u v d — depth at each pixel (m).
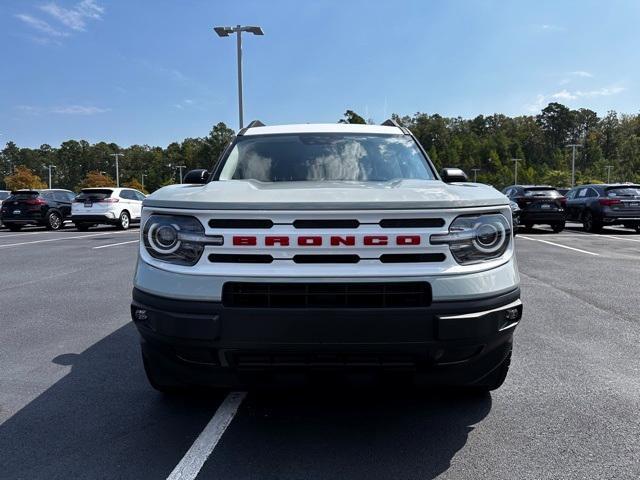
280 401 3.57
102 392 3.75
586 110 151.88
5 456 2.84
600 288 7.47
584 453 2.85
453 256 2.64
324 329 2.55
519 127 158.00
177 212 2.71
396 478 2.61
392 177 3.82
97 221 20.09
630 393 3.67
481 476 2.62
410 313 2.55
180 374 2.93
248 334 2.57
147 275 2.78
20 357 4.54
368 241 2.58
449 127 158.75
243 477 2.62
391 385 2.87
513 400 3.56
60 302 6.72
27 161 133.75
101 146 138.50
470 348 2.69
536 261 10.27
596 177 114.06
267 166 3.92
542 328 5.34
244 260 2.62
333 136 4.30
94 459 2.80
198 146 123.19
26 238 16.31
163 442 2.99
